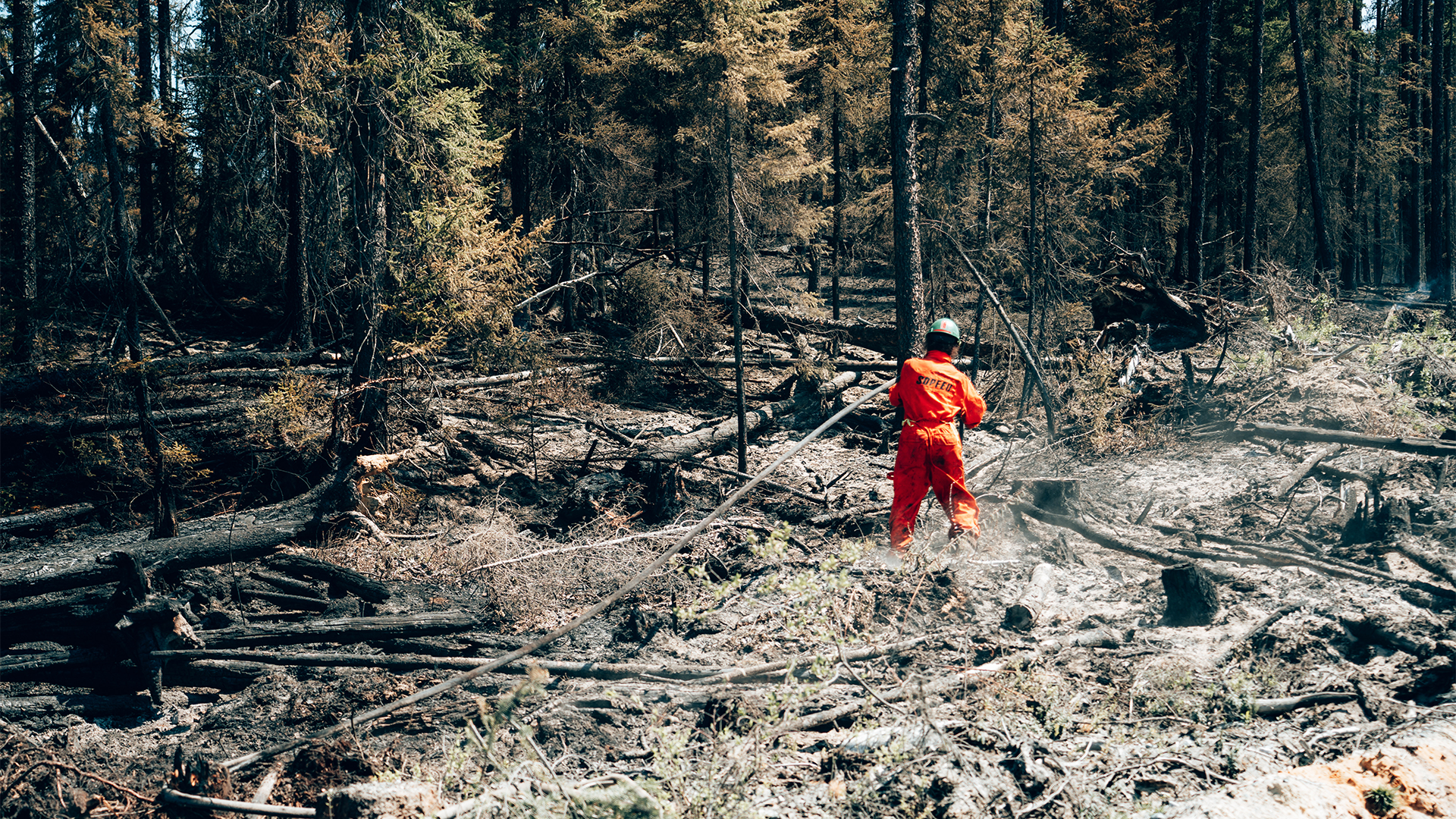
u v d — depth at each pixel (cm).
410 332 1052
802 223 1988
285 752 484
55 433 1051
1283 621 528
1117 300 1766
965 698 449
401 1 1059
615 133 1995
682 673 541
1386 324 1591
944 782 360
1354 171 3253
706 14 1241
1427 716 401
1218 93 2972
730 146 1284
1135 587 647
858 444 1410
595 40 1984
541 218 2170
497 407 1385
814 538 862
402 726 506
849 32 2292
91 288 1082
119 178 862
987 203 1645
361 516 913
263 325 1983
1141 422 1179
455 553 803
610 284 2097
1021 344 1325
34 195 1471
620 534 880
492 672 581
